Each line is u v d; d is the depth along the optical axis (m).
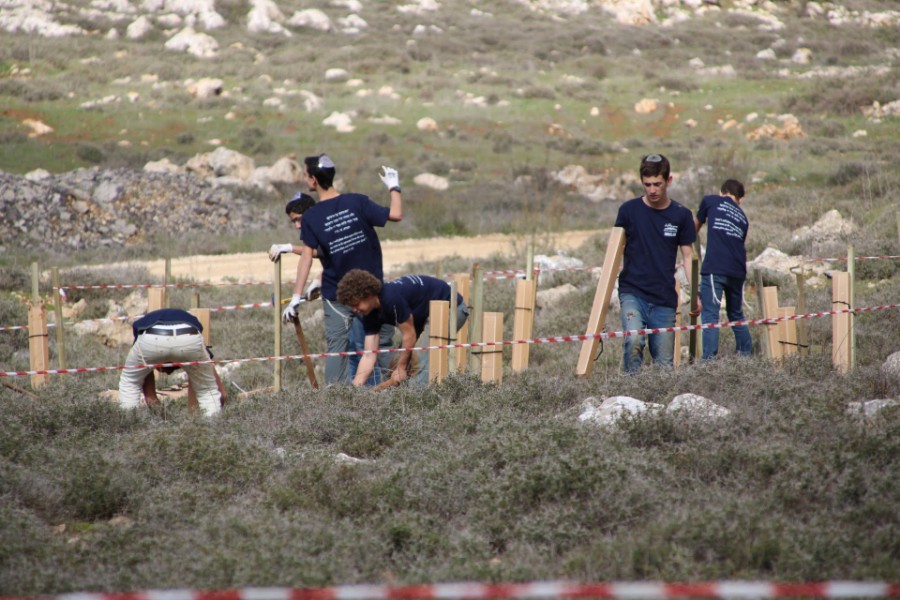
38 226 85.00
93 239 87.06
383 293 27.95
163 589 14.15
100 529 17.14
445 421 23.50
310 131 149.38
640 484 17.34
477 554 15.56
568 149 145.00
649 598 13.19
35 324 34.94
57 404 25.61
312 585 14.16
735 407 22.77
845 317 27.61
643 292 29.25
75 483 18.94
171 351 26.64
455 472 19.03
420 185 121.12
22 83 159.50
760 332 33.22
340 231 29.28
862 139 137.50
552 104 169.25
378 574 15.02
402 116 160.00
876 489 16.62
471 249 83.38
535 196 112.31
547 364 34.69
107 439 23.42
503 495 17.45
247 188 112.31
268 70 183.00
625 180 123.62
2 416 24.02
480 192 115.50
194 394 28.23
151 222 93.00
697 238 31.53
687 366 27.31
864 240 55.91
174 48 197.00
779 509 16.33
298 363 39.00
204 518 17.27
